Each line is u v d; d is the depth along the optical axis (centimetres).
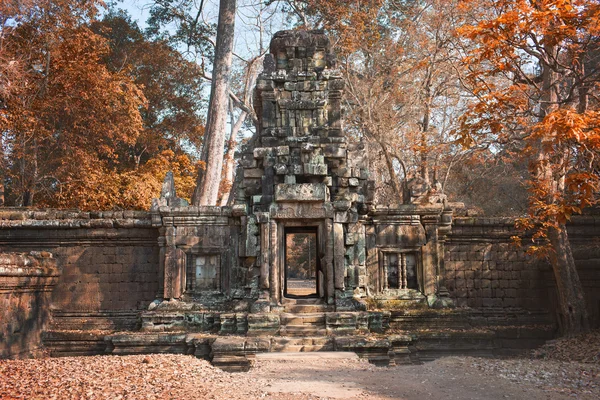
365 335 1513
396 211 1788
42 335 1750
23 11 2359
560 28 1232
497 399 927
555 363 1252
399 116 3156
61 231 1866
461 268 1880
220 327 1630
